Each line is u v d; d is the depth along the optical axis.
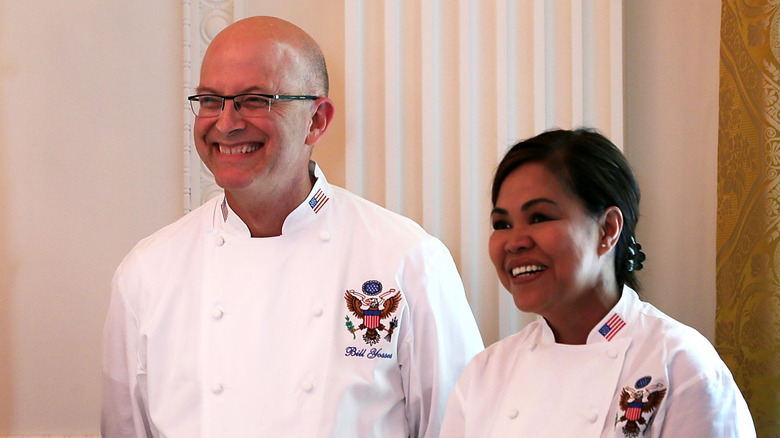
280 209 4.53
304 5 6.32
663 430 3.10
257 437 4.22
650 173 5.89
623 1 5.79
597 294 3.38
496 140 5.80
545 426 3.35
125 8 6.45
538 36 5.71
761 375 4.92
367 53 5.99
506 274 3.40
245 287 4.48
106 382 4.82
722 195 5.32
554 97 5.78
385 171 5.89
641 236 5.89
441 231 5.89
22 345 6.45
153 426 4.61
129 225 6.42
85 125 6.44
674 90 5.86
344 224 4.67
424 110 5.84
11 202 6.45
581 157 3.32
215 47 4.40
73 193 6.44
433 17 5.87
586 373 3.33
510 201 3.37
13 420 6.43
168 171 6.41
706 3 5.82
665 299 5.85
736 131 5.16
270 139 4.27
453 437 3.73
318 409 4.24
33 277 6.45
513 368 3.63
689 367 3.11
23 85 6.45
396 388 4.50
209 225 4.72
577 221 3.29
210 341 4.42
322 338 4.37
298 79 4.39
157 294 4.61
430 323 4.50
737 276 5.14
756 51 4.96
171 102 6.42
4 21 6.45
